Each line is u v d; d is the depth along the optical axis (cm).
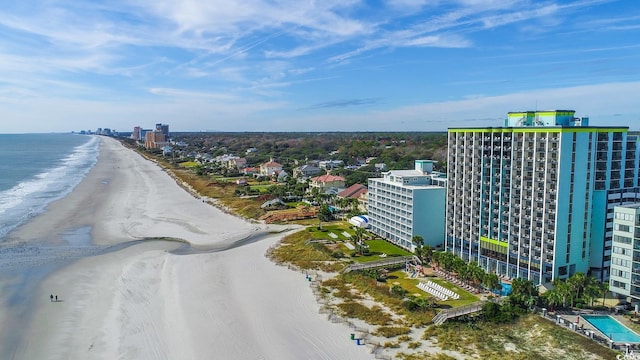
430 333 7200
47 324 7519
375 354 6550
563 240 8769
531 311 7794
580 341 6694
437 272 10219
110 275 9969
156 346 6819
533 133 8950
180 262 11012
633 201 9200
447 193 11344
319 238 13112
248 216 16538
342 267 10569
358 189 18625
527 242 9281
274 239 13338
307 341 6969
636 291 7712
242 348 6750
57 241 12738
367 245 12456
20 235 13262
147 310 8119
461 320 7662
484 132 10138
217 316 7869
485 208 10269
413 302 8225
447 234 11456
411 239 11819
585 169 8775
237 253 11856
